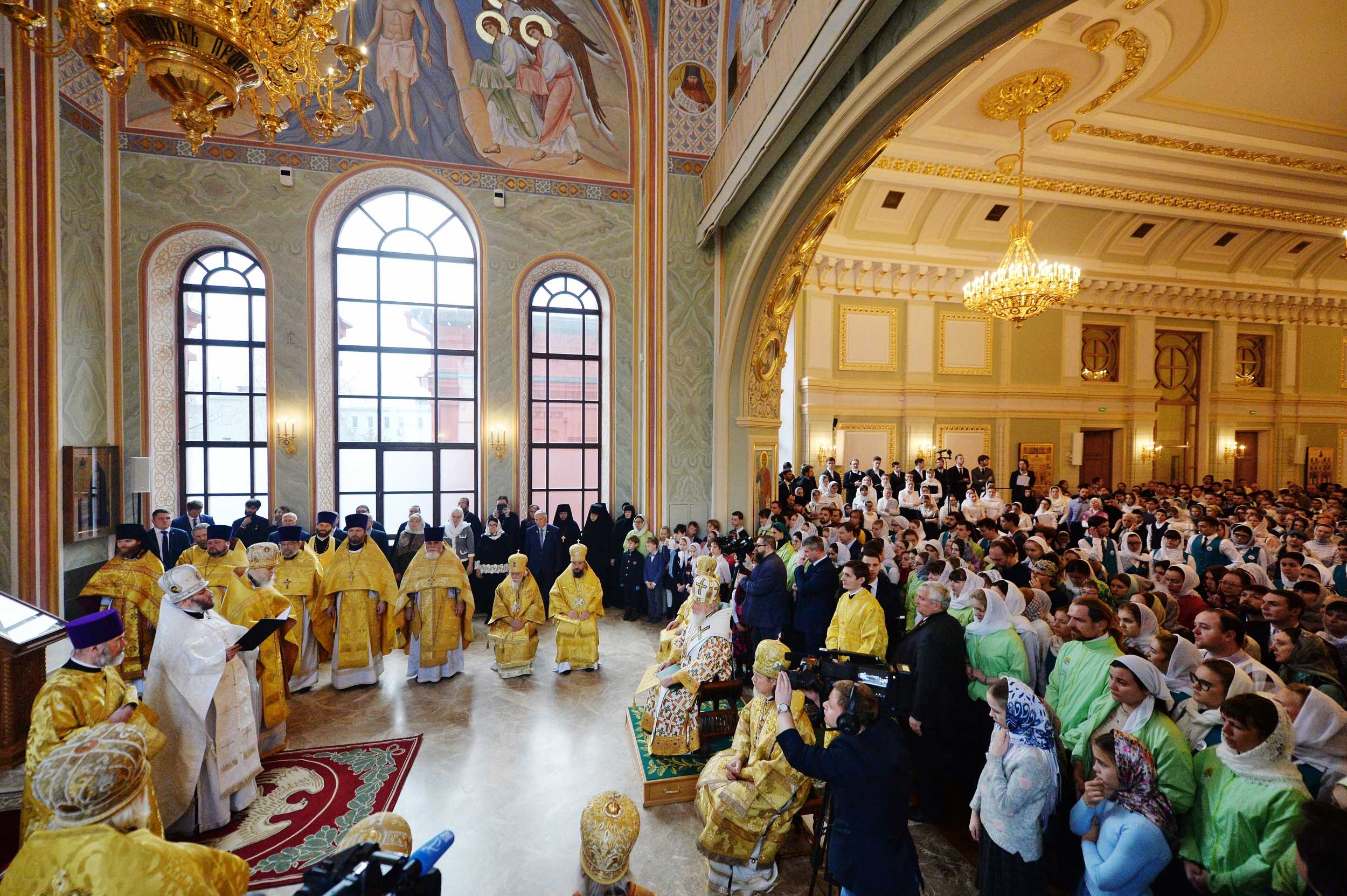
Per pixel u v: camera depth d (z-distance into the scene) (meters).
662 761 4.05
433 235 9.24
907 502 10.62
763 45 6.50
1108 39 8.37
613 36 9.42
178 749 3.29
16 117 5.79
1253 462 17.95
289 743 4.52
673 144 8.61
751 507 8.77
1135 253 15.76
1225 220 14.69
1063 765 2.96
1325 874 1.41
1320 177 12.85
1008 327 15.31
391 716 5.02
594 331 9.82
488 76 8.98
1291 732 2.10
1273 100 10.18
